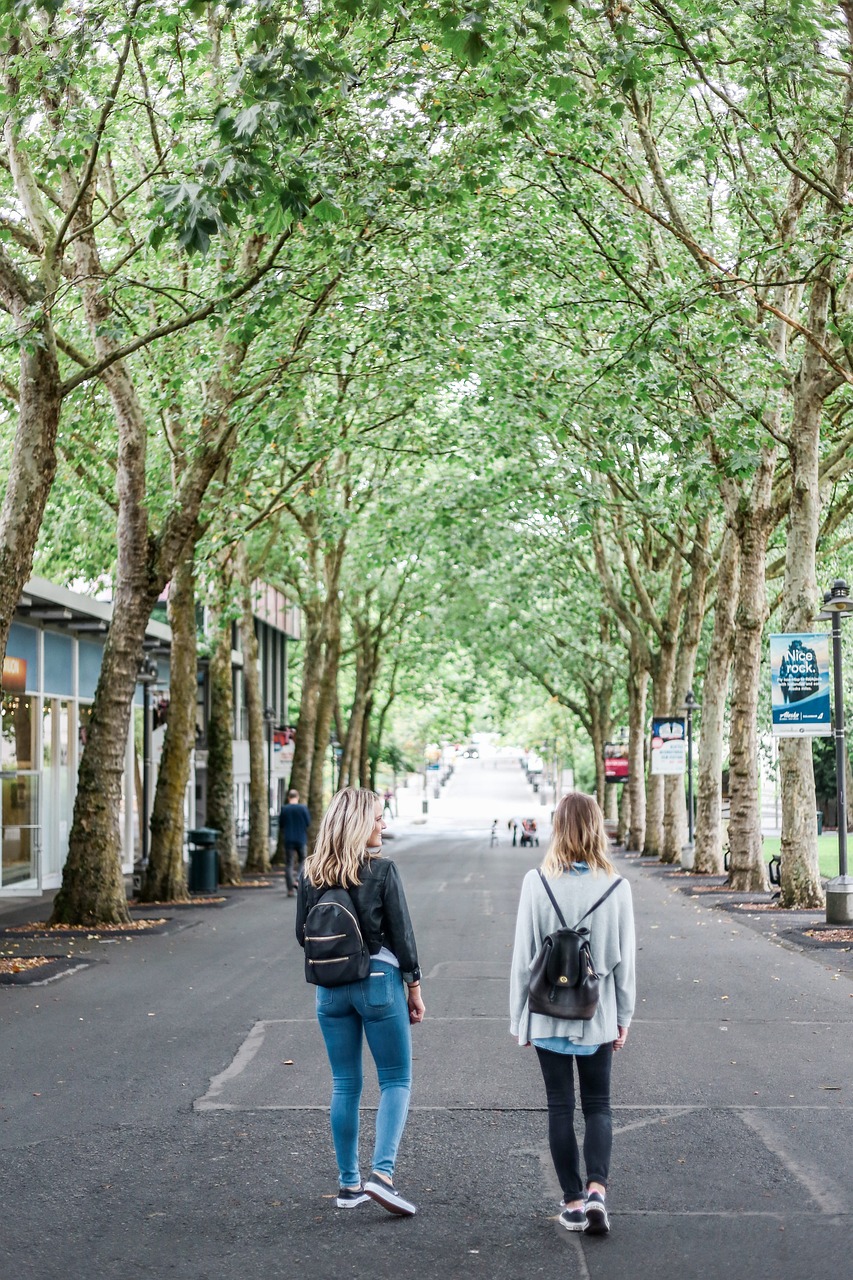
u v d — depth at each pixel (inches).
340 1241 225.9
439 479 1212.5
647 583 1422.2
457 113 592.1
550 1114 231.9
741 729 983.0
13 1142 296.5
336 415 936.9
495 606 1683.1
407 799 4793.3
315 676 1478.8
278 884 1243.2
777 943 671.1
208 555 1020.5
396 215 634.2
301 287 702.5
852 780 2438.5
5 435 1035.3
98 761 804.0
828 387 754.8
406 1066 241.9
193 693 1023.6
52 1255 219.8
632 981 232.7
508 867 1486.2
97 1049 408.2
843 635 1401.3
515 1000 234.1
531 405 890.1
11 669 1071.6
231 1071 372.2
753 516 936.3
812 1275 206.7
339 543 1450.5
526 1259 215.5
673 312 651.5
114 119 649.0
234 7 408.5
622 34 484.4
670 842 1385.3
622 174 743.7
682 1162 273.3
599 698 2197.3
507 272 747.4
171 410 972.6
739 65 663.1
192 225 410.3
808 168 628.4
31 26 590.6
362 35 575.2
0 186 718.5
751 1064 374.6
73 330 912.9
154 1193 256.1
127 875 1362.0
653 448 800.9
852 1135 294.4
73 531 1172.5
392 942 241.4
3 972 577.3
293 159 552.1
